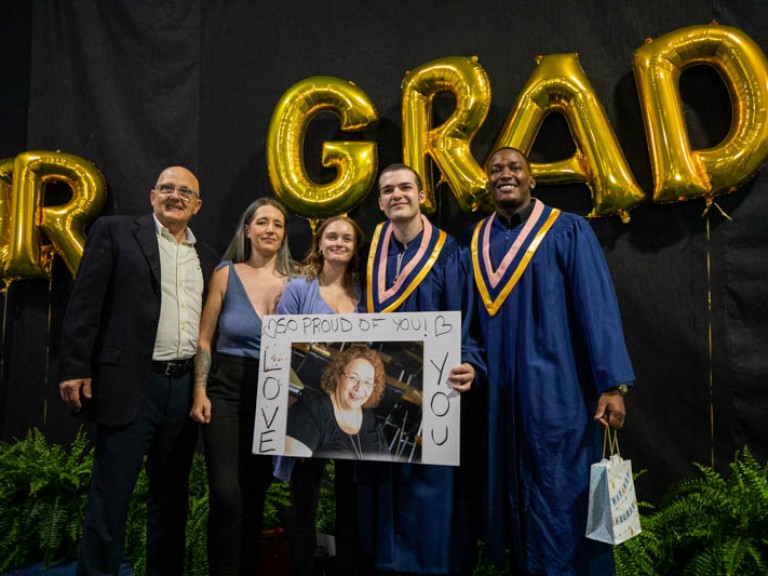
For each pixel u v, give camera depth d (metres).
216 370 2.32
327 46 3.43
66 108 3.67
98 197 3.48
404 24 3.35
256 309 2.39
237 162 3.47
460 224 3.16
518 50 3.21
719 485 2.57
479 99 2.94
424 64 3.13
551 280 2.08
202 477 2.95
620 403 1.95
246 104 3.49
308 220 3.32
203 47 3.56
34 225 3.42
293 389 2.11
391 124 3.31
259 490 2.36
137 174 3.56
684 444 2.91
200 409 2.26
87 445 3.46
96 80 3.65
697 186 2.76
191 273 2.42
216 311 2.41
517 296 2.09
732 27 2.84
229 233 3.46
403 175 2.27
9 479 3.02
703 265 2.94
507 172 2.20
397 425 2.01
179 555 2.36
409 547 2.04
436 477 2.04
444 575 2.00
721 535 2.33
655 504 2.90
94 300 2.22
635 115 3.05
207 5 3.57
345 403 2.06
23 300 3.62
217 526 2.14
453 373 1.99
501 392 2.05
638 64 2.89
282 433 2.08
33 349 3.59
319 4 3.46
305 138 3.38
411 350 2.04
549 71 2.93
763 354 2.87
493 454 2.02
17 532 2.90
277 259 2.55
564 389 1.98
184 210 2.39
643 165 3.02
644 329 2.97
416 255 2.26
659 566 2.47
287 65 3.46
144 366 2.22
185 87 3.56
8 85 3.76
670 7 3.08
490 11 3.26
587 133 2.86
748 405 2.87
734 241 2.92
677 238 2.97
